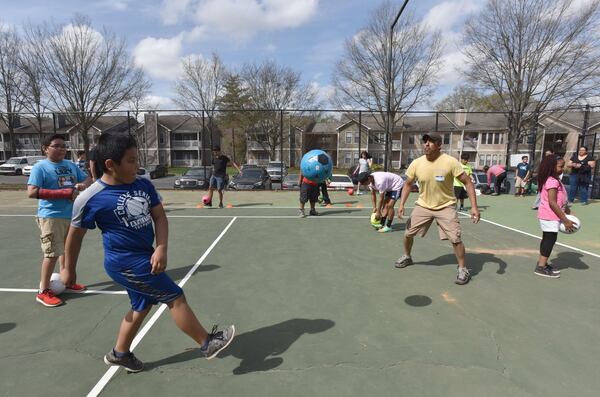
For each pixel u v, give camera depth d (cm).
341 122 5006
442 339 308
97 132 3822
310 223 806
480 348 294
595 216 868
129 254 236
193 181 1855
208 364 275
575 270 479
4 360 281
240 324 337
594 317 347
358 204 1112
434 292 408
